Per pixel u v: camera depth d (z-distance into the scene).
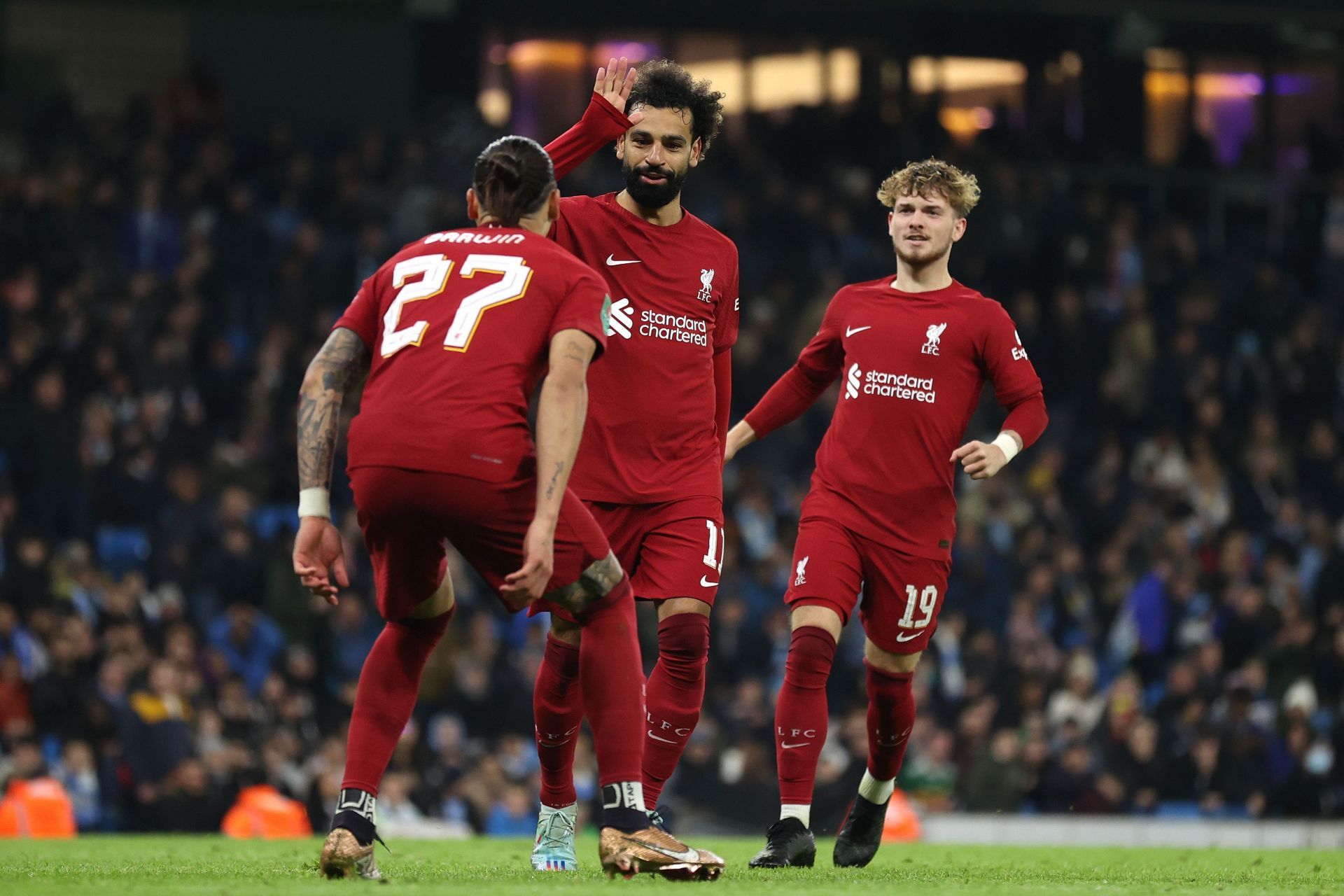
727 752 47.16
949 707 49.97
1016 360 19.34
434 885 13.70
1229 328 72.69
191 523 49.28
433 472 13.98
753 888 13.77
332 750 43.50
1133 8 71.38
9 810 36.09
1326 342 72.62
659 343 18.52
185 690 42.44
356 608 48.47
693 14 79.94
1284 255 79.88
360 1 71.69
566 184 67.12
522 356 14.41
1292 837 42.41
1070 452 63.88
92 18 74.00
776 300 64.81
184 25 75.31
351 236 60.94
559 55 79.50
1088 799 47.78
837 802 43.38
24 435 48.59
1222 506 64.12
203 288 57.06
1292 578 57.22
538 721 18.03
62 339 53.06
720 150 71.56
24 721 41.03
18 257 55.41
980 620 54.38
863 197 72.00
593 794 44.25
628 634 14.91
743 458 60.41
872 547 19.08
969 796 46.59
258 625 47.28
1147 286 72.44
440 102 78.00
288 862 18.50
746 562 54.06
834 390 63.00
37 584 43.97
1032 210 72.12
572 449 14.20
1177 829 42.03
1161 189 80.38
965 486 60.59
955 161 74.31
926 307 19.52
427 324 14.43
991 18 81.69
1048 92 82.44
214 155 61.50
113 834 36.88
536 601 14.88
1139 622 56.72
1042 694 50.69
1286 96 86.44
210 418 54.38
